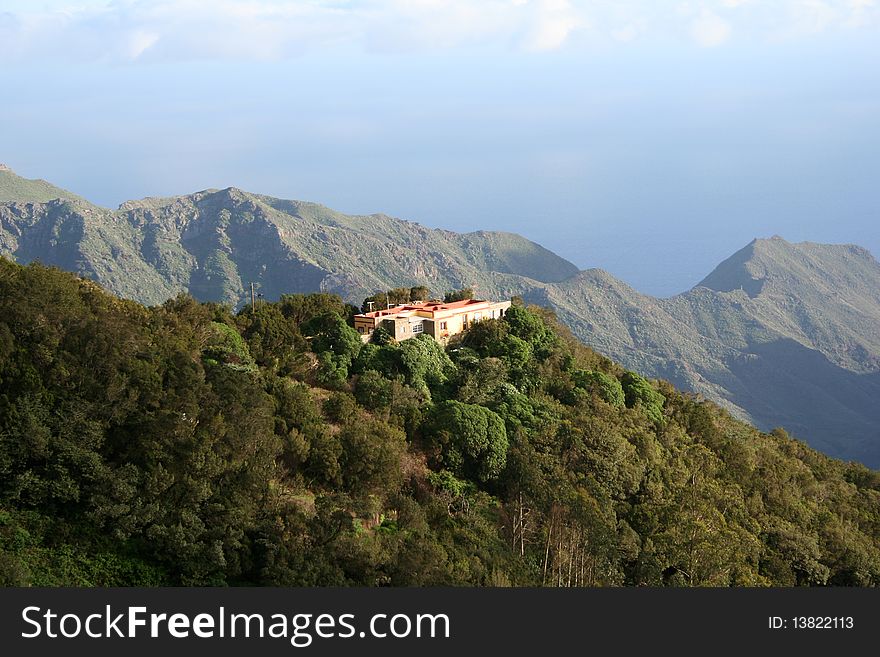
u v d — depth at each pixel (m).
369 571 45.00
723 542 62.81
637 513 68.06
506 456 66.12
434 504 55.91
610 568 57.06
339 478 53.53
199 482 44.41
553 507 59.25
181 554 41.84
